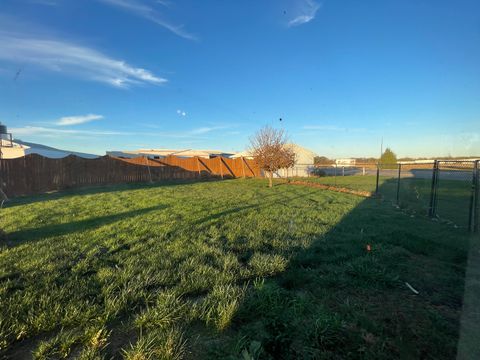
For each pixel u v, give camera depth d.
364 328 2.48
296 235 5.53
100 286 3.25
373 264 3.96
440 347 2.25
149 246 4.74
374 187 16.41
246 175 29.17
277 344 2.27
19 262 3.92
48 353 2.16
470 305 2.91
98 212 7.73
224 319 2.52
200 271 3.63
